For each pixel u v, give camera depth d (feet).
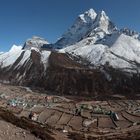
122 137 418.51
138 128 593.42
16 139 137.18
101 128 614.75
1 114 212.02
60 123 647.97
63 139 243.81
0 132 138.10
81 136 386.73
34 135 162.40
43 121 654.53
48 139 168.66
